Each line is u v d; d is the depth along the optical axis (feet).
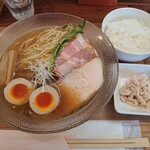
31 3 1.10
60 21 1.01
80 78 0.85
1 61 0.91
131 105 0.89
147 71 0.99
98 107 0.80
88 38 0.97
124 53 0.93
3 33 0.95
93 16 1.14
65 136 0.85
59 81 0.86
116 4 1.17
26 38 0.99
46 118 0.80
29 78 0.88
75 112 0.81
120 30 1.04
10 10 1.11
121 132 0.86
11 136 0.84
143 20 1.10
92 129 0.87
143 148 0.83
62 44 0.95
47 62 0.92
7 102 0.83
